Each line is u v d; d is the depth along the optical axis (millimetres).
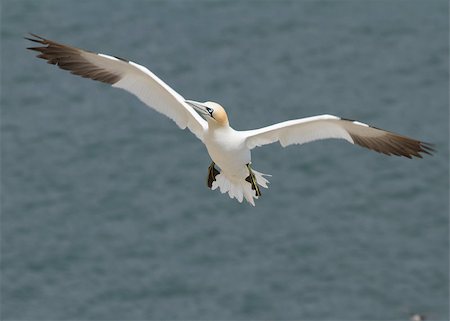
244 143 18984
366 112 51500
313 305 39219
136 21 59156
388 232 42875
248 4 61438
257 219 43406
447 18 61031
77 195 44844
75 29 58562
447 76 55000
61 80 54094
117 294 39750
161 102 19078
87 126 49812
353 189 45312
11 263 41125
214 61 55438
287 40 57969
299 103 51688
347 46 57656
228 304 39188
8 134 49375
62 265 41094
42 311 38969
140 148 48062
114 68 18844
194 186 45344
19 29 58906
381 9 61875
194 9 60500
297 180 45844
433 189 45438
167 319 38438
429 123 50531
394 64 56062
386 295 39750
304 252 41656
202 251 41656
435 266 41125
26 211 43875
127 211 43844
